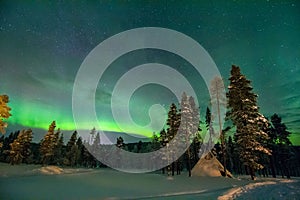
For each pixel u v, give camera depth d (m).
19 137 53.31
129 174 25.86
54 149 60.12
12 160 51.06
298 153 45.25
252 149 21.78
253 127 22.39
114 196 13.44
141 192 14.83
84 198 12.69
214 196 11.24
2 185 15.47
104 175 23.95
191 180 21.02
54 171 31.22
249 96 24.02
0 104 23.19
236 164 51.38
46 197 12.56
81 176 22.47
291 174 49.81
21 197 12.27
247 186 13.64
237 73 24.95
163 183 19.09
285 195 9.68
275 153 39.91
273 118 40.97
